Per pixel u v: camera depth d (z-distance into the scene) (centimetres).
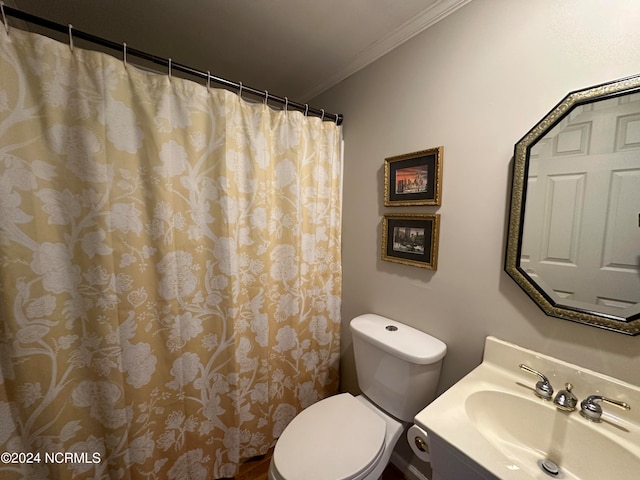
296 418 109
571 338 80
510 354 91
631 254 69
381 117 132
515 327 91
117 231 95
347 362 164
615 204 71
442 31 105
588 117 73
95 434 99
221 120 109
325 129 146
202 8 107
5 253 80
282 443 97
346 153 153
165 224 102
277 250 137
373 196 139
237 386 125
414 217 118
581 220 76
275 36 123
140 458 105
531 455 78
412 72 117
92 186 89
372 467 92
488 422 83
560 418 75
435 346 108
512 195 88
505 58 89
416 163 116
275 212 134
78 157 88
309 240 146
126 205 95
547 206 82
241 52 136
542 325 86
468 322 104
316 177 144
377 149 135
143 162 98
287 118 130
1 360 84
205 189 111
